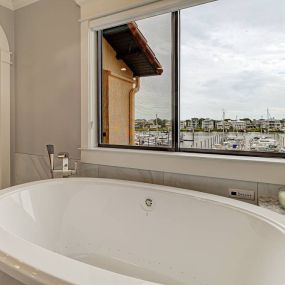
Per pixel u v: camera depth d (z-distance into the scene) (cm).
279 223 98
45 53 231
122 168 188
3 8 245
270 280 80
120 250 156
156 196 149
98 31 208
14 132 255
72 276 60
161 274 140
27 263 65
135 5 179
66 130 219
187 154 164
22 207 147
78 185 173
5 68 246
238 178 145
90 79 204
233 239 116
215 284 120
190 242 134
